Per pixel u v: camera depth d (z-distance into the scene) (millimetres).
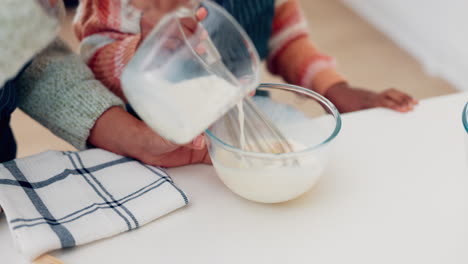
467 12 2150
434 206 727
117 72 1019
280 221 713
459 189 755
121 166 792
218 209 739
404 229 692
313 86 1241
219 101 637
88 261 658
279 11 1240
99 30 1014
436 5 2314
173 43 625
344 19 2795
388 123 903
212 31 676
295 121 792
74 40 2316
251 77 657
